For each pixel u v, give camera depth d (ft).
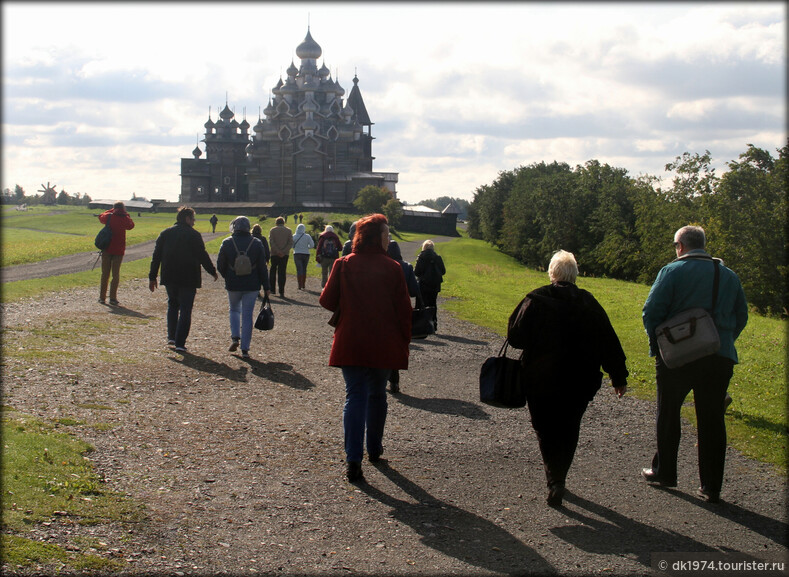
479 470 23.43
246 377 35.37
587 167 279.90
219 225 301.84
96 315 51.52
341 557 16.65
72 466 20.67
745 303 21.61
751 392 36.37
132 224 59.00
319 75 494.59
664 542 18.01
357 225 23.75
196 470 21.80
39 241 167.73
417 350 47.09
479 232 476.95
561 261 21.66
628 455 25.61
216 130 545.44
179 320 40.24
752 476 23.40
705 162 207.41
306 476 22.06
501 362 21.75
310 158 478.59
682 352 20.71
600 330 20.93
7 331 41.55
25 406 26.48
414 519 19.12
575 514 19.83
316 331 51.90
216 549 16.65
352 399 22.41
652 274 208.23
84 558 15.39
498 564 16.53
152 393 30.66
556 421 20.84
